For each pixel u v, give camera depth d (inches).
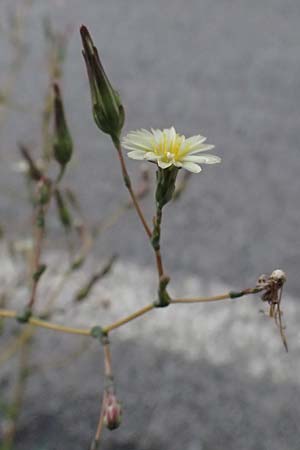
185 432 11.5
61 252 14.0
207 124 19.0
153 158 7.9
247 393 11.9
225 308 13.4
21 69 20.0
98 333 8.4
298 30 22.8
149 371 12.1
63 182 16.6
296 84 20.5
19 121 18.1
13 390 11.5
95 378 12.0
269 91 20.1
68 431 11.4
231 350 12.5
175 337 12.7
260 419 11.6
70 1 23.5
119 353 12.4
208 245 15.4
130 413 11.6
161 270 8.2
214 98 19.8
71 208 15.0
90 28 22.5
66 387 11.7
